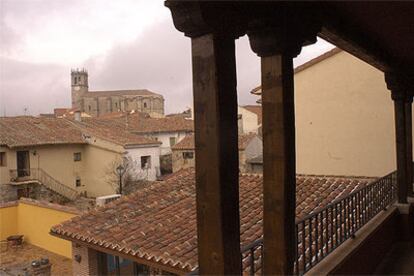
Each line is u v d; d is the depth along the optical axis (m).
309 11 3.14
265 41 2.84
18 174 23.20
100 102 73.75
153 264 6.94
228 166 2.13
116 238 8.02
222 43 2.12
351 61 11.32
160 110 74.50
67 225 9.42
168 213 8.82
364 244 4.92
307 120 12.00
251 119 33.94
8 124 24.88
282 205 2.94
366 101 11.09
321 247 4.12
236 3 2.23
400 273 5.29
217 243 2.13
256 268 5.32
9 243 15.01
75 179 26.34
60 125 27.47
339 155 11.47
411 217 6.84
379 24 4.12
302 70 12.11
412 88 6.93
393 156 10.66
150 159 27.72
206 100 2.12
